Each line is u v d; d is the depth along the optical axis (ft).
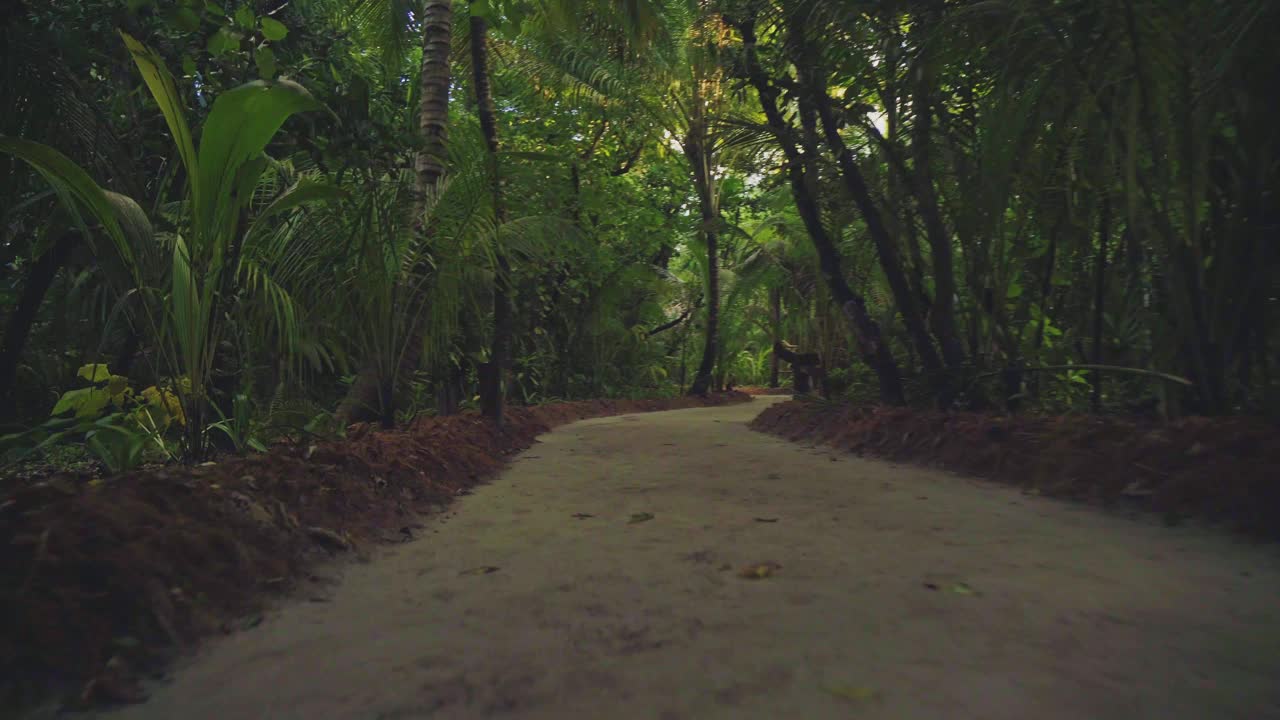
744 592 8.68
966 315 24.72
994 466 17.43
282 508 10.61
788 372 109.29
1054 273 23.26
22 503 8.09
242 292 16.94
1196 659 6.49
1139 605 8.01
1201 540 10.98
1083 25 15.06
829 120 24.66
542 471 20.51
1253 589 8.56
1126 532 11.62
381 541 11.77
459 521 13.55
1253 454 12.42
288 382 21.20
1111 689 5.88
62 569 7.11
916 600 8.25
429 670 6.54
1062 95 17.35
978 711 5.53
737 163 29.78
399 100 21.30
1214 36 13.89
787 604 8.18
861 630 7.31
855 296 27.78
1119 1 14.52
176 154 16.35
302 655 6.97
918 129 22.49
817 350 50.37
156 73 11.78
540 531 12.53
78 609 6.82
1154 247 16.25
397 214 19.69
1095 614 7.71
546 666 6.57
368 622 7.91
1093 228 20.99
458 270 22.04
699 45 30.42
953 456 18.94
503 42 49.24
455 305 22.56
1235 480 12.01
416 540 11.98
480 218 22.36
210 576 8.30
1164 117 15.58
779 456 22.95
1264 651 6.67
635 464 21.70
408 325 21.98
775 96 26.86
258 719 5.66
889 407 26.71
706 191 59.77
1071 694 5.80
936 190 24.84
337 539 10.71
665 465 21.27
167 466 13.01
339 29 29.68
